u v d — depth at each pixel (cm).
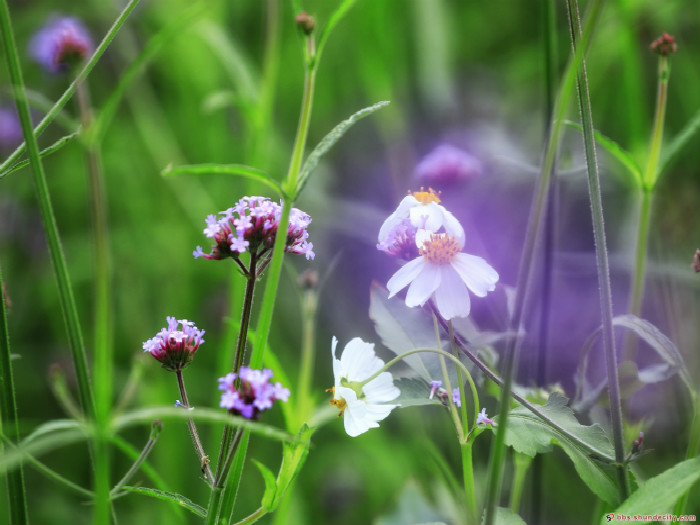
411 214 63
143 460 62
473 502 62
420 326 66
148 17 124
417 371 65
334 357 62
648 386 81
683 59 112
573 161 82
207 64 123
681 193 97
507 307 70
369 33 121
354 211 114
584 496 83
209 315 109
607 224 103
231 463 59
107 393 57
